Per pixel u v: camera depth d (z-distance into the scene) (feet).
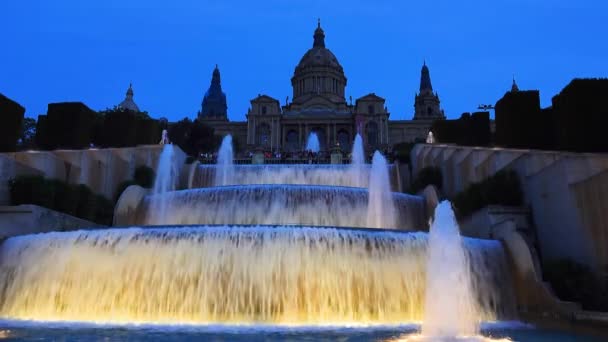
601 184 46.73
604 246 46.09
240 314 42.83
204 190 73.20
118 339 32.73
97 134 115.03
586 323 40.52
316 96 391.04
